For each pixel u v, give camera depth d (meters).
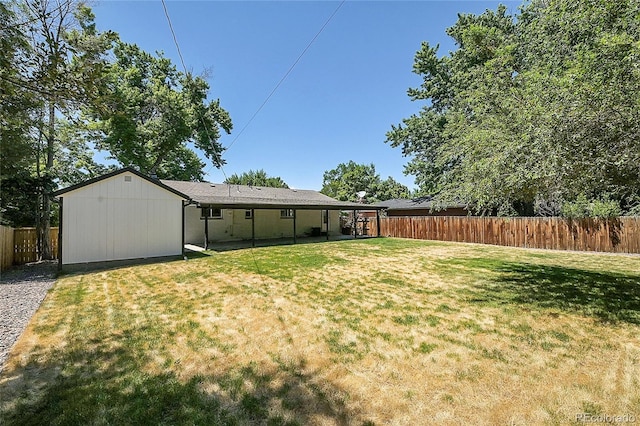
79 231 8.39
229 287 5.93
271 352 3.21
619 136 3.83
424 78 20.58
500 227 13.40
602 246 10.88
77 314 4.40
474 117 6.49
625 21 3.70
